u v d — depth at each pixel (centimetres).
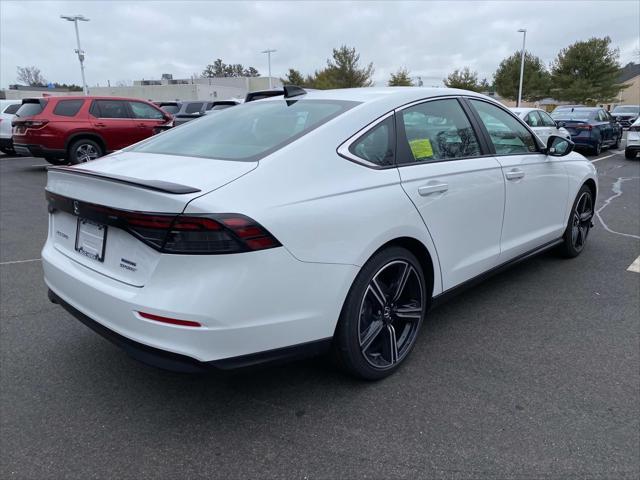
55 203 281
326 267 244
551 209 438
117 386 293
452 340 342
